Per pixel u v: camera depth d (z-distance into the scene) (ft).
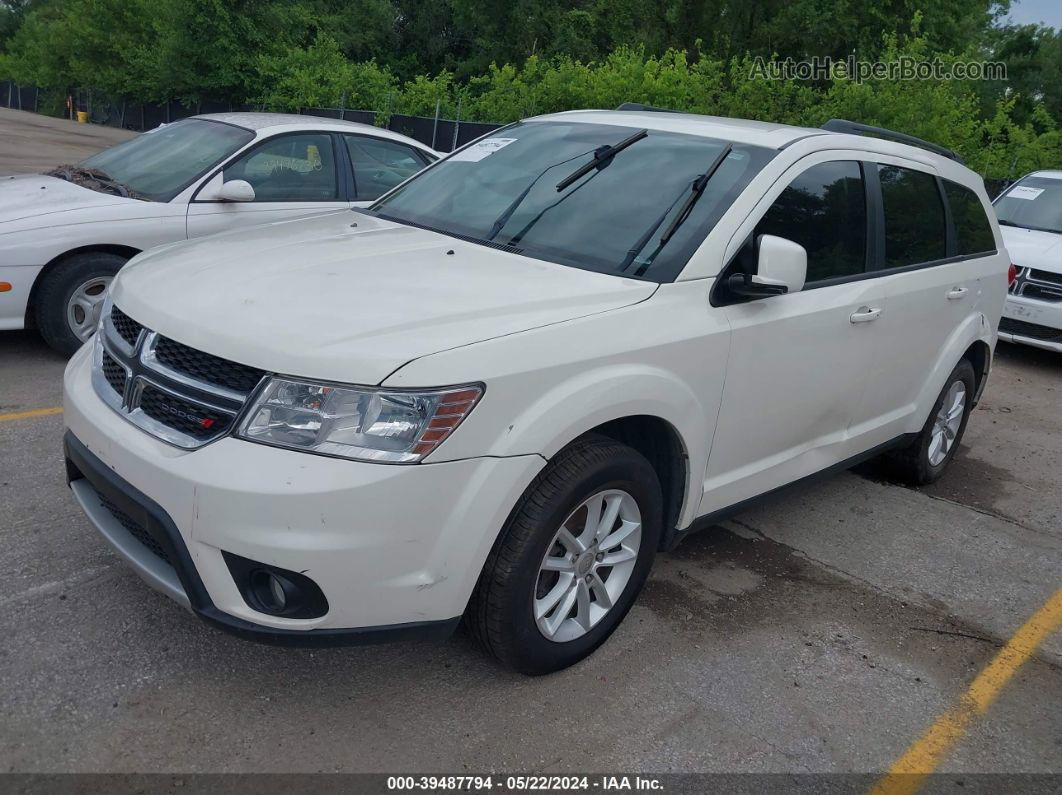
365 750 8.77
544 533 9.04
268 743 8.73
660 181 11.90
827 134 13.26
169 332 8.86
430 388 8.11
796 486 13.28
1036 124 113.80
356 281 9.69
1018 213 31.60
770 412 11.89
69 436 9.85
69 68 143.84
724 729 9.62
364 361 8.07
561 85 61.62
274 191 20.93
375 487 7.91
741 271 11.09
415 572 8.31
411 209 13.24
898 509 16.21
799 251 10.56
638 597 12.05
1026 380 26.99
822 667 11.00
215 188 19.98
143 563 9.01
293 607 8.16
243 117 22.50
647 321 9.95
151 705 9.08
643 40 91.50
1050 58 132.36
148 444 8.57
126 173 20.83
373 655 10.23
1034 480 18.58
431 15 146.51
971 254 16.55
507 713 9.48
